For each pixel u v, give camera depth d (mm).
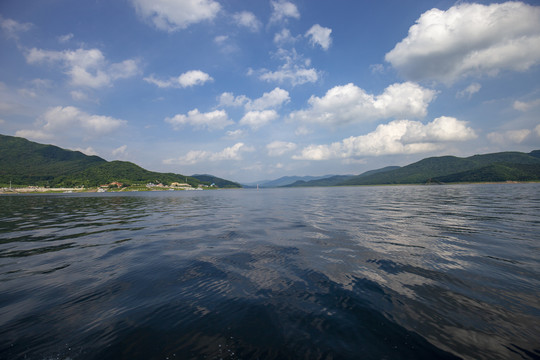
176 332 5051
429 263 9039
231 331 5066
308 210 30250
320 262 9406
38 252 11414
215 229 17203
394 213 24672
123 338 4859
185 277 8109
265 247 11828
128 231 16781
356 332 4980
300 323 5324
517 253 10117
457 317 5430
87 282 7766
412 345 4551
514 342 4566
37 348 4547
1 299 6578
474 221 18438
